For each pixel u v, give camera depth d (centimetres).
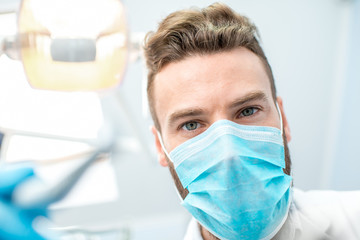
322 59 188
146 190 209
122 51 76
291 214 95
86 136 85
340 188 198
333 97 195
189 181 87
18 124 102
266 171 83
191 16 96
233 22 99
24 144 120
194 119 88
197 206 85
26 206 38
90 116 132
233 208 79
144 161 195
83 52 73
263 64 96
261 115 89
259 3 177
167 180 208
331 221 97
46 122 131
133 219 213
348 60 180
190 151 86
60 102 133
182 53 88
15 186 38
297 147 208
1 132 100
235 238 85
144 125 167
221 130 82
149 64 97
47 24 72
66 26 73
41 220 39
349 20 177
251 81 87
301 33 183
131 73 162
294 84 193
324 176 210
